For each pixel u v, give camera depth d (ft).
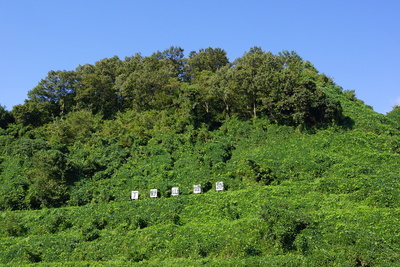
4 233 136.15
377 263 92.48
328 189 135.85
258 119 201.26
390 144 162.61
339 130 181.06
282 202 129.08
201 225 126.21
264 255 106.11
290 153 167.84
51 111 264.72
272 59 209.05
